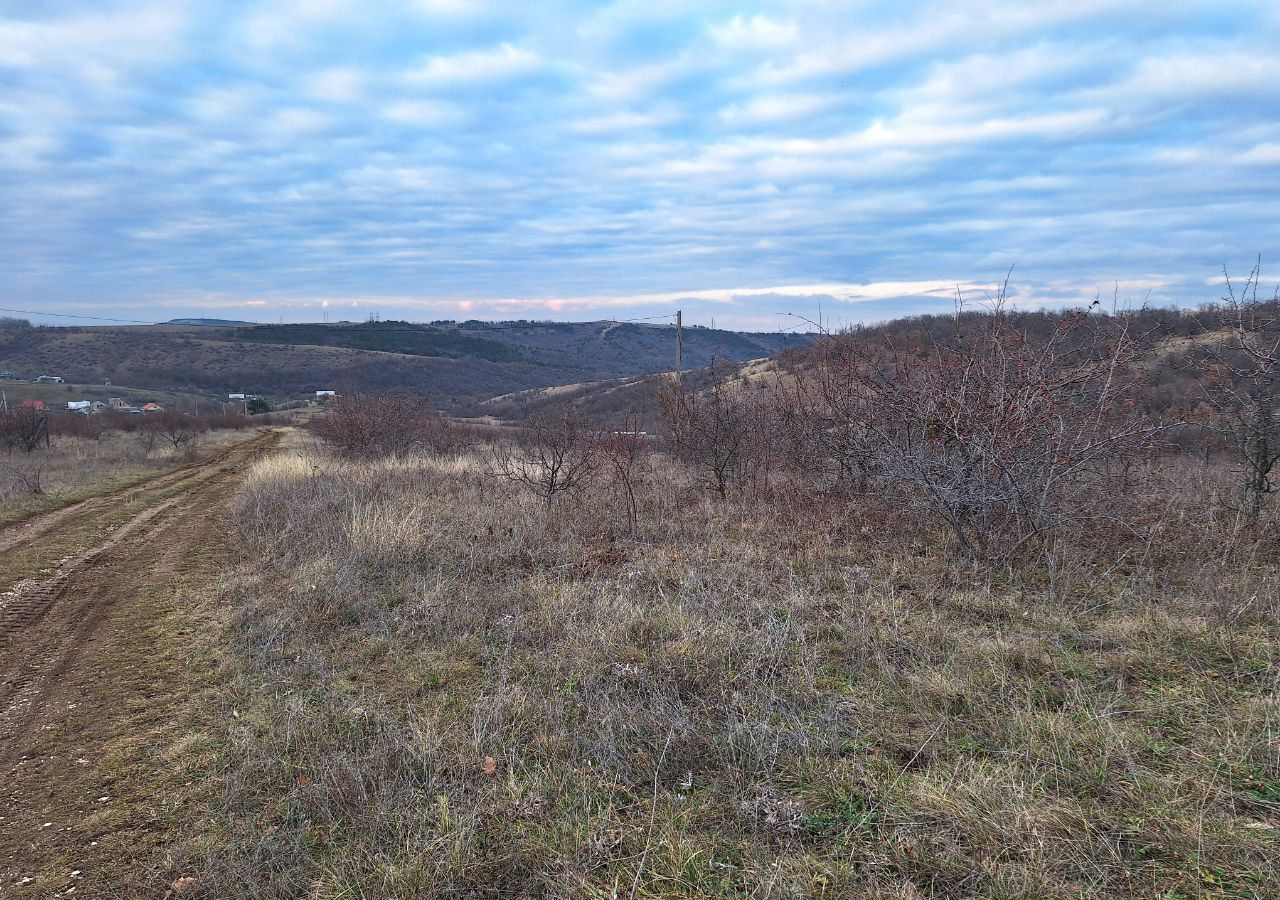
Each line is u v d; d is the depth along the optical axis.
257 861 2.60
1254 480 5.79
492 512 8.67
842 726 3.22
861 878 2.26
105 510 11.94
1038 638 4.03
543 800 2.80
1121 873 2.15
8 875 2.65
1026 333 5.98
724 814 2.68
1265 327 5.50
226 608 5.71
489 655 4.38
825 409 8.01
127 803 3.10
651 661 4.09
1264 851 2.18
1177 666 3.57
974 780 2.62
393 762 3.19
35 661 4.98
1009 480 5.45
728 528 7.57
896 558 5.84
